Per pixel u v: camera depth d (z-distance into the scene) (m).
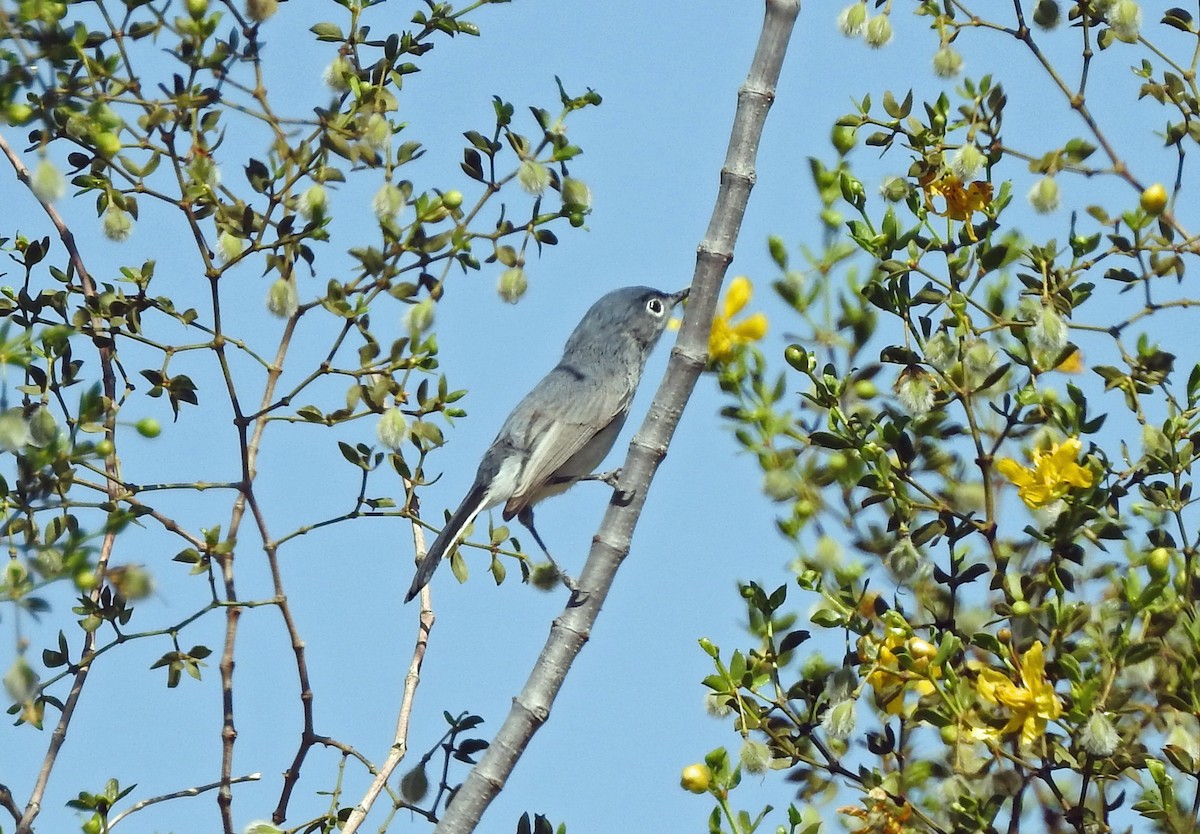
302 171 10.67
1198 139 10.29
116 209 10.58
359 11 10.84
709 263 9.77
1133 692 9.42
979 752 9.71
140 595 10.06
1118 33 10.35
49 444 9.73
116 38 10.13
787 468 10.26
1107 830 9.19
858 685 9.62
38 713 10.25
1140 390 9.90
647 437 9.82
